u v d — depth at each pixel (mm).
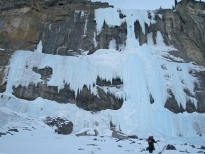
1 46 43188
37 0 51625
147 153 16859
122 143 23531
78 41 45875
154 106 35719
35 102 35250
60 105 35750
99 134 31828
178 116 35656
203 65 45250
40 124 29766
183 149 21266
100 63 40062
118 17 48031
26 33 46281
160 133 32469
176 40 47812
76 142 21625
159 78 38406
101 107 36844
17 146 16062
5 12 48406
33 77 37531
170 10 51969
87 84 37750
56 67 38625
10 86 36562
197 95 39531
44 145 17734
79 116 35125
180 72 40844
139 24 48062
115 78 38938
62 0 53156
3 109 31125
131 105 35625
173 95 37812
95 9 49344
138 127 32906
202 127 35531
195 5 49594
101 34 46562
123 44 46125
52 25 47406
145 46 43656
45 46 45031
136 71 37906
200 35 47156
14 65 38312
